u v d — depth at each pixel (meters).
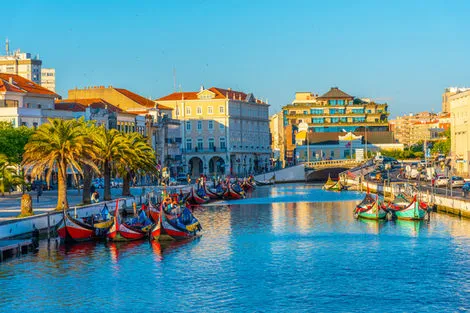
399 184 141.88
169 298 58.03
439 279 63.03
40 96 156.88
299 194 161.62
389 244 79.31
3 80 152.25
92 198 105.00
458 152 180.00
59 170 90.50
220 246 79.12
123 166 111.06
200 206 130.25
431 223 94.69
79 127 100.94
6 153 113.62
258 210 120.56
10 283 62.31
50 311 55.16
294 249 77.38
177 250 76.50
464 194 107.62
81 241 79.75
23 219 78.00
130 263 69.75
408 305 55.66
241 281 63.06
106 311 55.00
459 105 179.88
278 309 55.00
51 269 67.06
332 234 87.69
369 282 62.34
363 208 103.00
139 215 86.31
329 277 64.25
